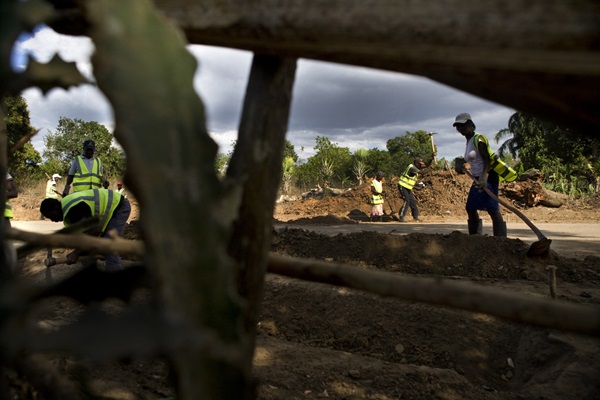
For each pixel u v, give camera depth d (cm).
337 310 403
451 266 540
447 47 76
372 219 1532
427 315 385
